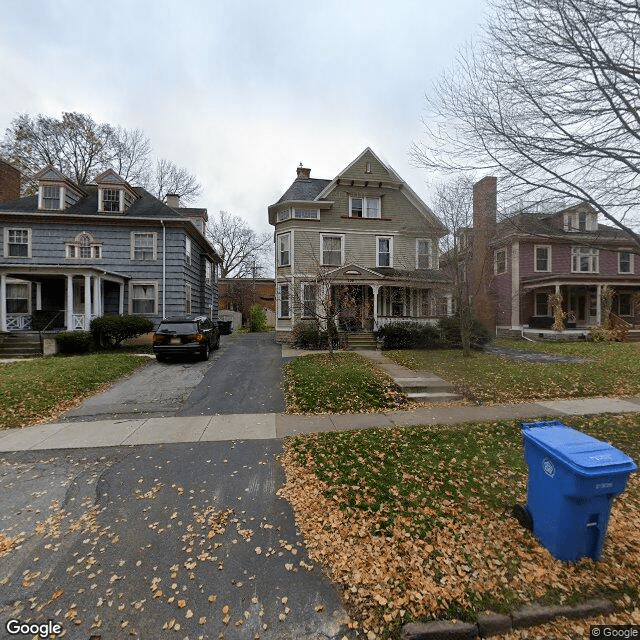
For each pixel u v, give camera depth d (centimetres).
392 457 474
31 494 392
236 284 4028
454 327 1490
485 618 229
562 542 270
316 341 1521
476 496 373
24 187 2483
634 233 528
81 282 1722
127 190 1766
